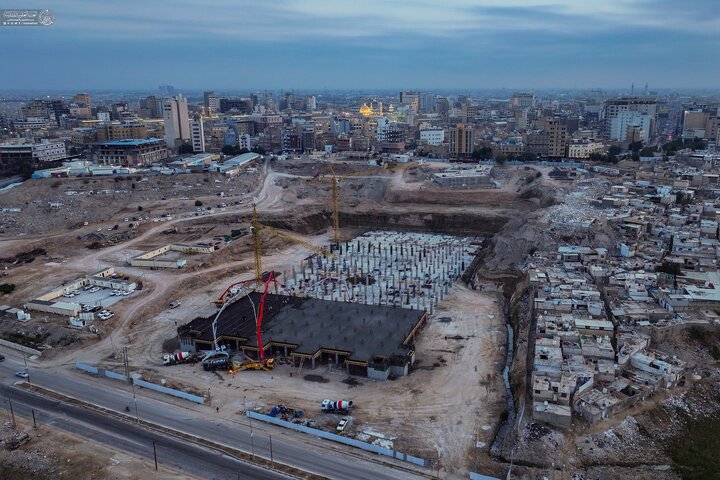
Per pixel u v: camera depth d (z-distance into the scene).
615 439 116.06
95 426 127.81
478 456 114.75
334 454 116.31
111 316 187.50
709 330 154.38
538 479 106.12
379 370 149.00
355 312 185.75
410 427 126.00
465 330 180.12
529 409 126.50
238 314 186.00
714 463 112.00
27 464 114.06
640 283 181.25
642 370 138.75
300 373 154.00
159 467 112.38
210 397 140.62
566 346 145.25
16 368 157.25
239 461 114.12
